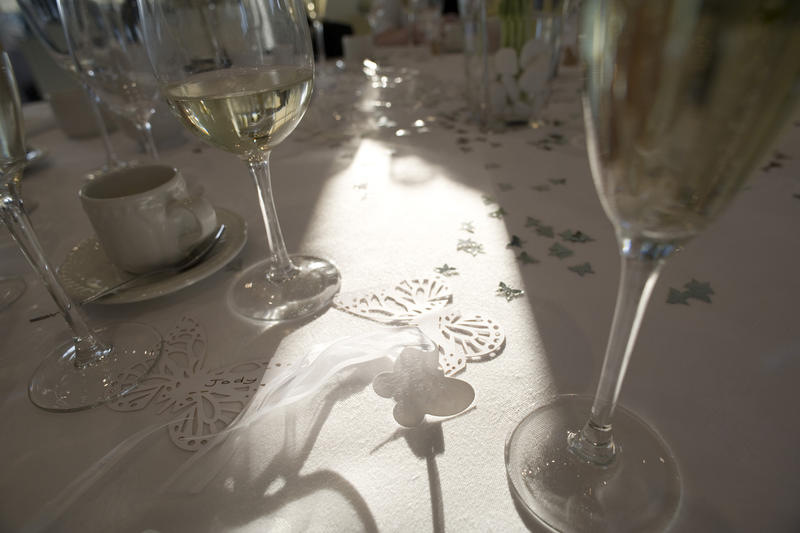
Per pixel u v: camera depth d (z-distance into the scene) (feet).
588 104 0.56
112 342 0.98
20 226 0.88
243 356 0.94
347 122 2.02
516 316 0.98
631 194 0.57
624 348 0.69
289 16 1.02
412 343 0.90
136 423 0.83
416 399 0.83
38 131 2.33
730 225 1.15
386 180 1.54
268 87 1.00
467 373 0.87
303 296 1.07
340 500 0.72
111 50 1.47
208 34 1.06
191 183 1.62
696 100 0.46
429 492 0.72
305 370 0.89
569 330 0.94
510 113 1.84
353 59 2.97
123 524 0.71
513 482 0.72
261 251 1.25
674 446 0.74
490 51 1.75
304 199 1.47
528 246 1.17
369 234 1.28
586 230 1.21
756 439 0.74
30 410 0.87
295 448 0.78
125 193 1.17
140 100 1.59
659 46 0.45
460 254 1.17
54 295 0.93
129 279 1.10
